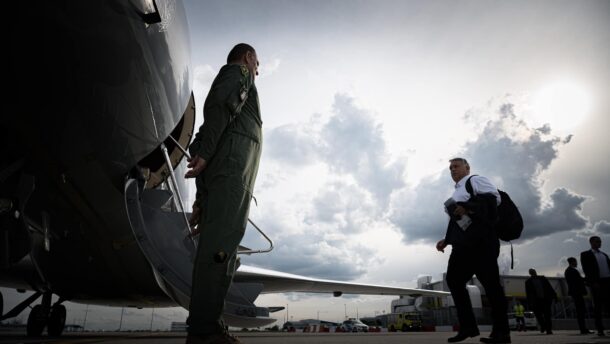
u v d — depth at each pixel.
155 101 4.16
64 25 3.15
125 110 3.94
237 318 4.34
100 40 3.38
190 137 6.02
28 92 3.37
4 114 3.50
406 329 28.75
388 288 12.84
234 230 1.75
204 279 1.70
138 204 4.38
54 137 3.79
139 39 3.66
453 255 3.71
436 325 31.30
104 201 4.64
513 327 24.47
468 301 3.62
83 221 4.86
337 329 38.69
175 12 4.23
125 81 3.73
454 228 3.64
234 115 1.84
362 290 12.34
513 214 3.63
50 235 5.09
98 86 3.59
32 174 4.07
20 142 3.77
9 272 6.49
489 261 3.46
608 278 7.13
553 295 9.16
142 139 4.32
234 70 1.90
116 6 3.37
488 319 29.69
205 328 1.68
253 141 1.94
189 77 4.88
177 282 4.16
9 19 2.98
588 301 28.12
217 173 1.80
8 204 3.91
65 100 3.53
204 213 1.79
